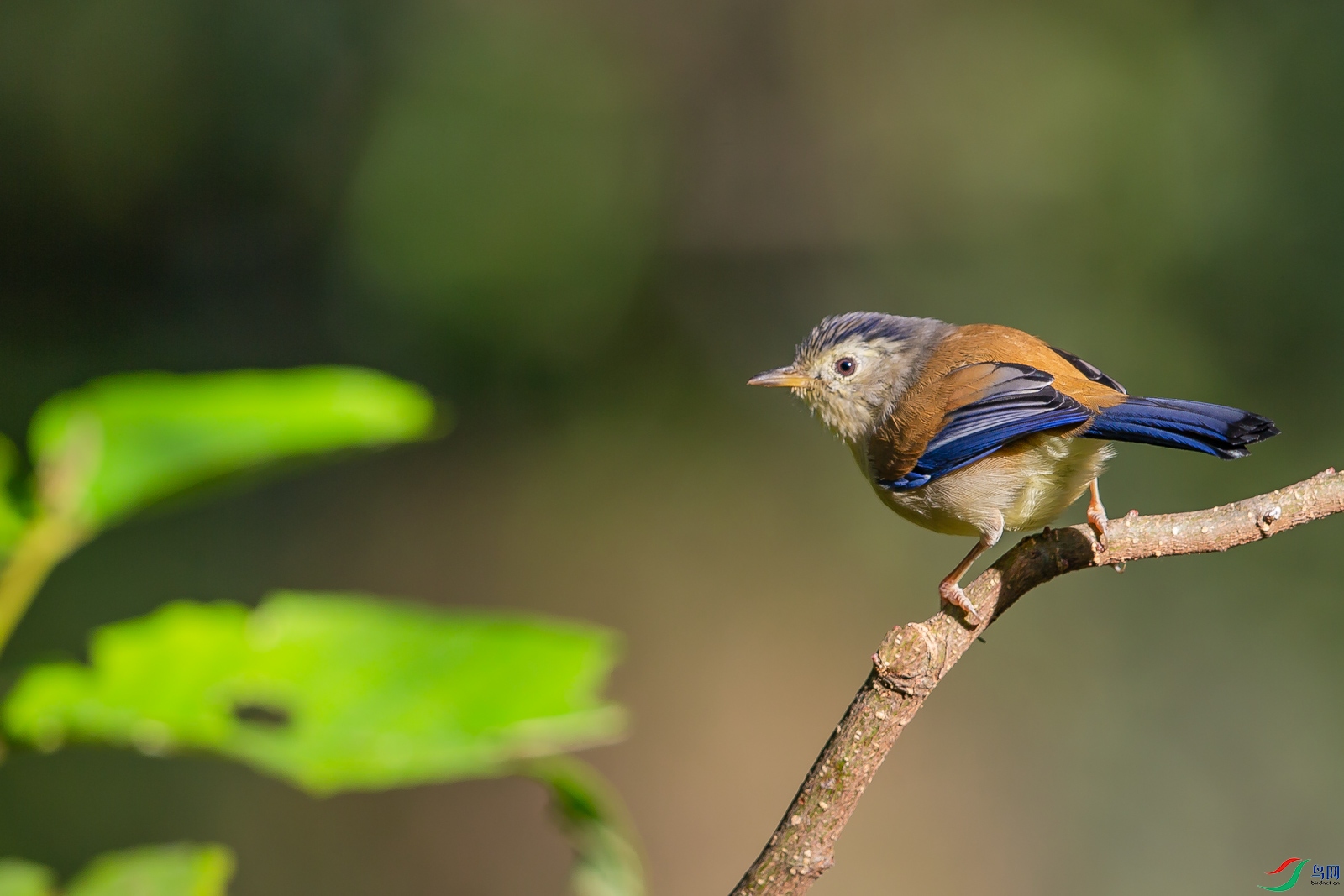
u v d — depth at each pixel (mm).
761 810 14164
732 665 15141
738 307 16828
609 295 16031
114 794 11453
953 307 15914
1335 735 12906
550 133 15711
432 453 15859
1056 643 14266
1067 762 13688
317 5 14922
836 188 16719
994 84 15914
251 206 14945
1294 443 13688
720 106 16891
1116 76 15078
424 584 15297
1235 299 14211
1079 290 15039
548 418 16203
